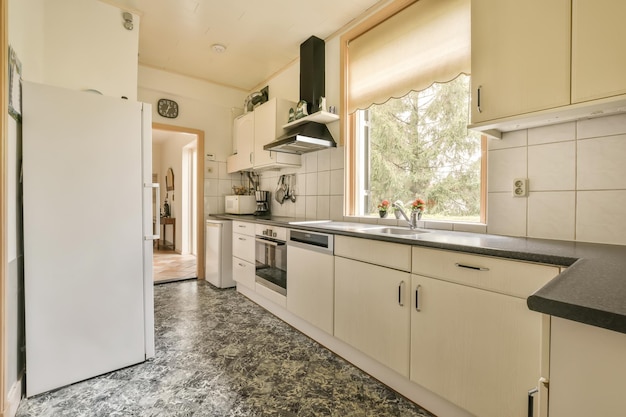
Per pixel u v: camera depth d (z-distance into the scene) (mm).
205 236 3990
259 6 2398
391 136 2580
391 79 2283
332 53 2830
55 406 1487
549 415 565
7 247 1355
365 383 1693
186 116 3811
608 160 1334
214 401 1525
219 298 3170
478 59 1464
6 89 1312
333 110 2732
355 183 2725
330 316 1980
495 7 1404
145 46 3037
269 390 1620
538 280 1062
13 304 1478
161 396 1565
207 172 3998
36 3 1914
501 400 1162
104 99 1771
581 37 1159
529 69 1300
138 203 1891
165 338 2234
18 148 1542
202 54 3199
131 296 1862
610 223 1327
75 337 1678
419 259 1445
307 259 2182
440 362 1360
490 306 1188
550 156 1497
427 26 2049
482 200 1852
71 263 1667
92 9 2262
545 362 577
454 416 1371
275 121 3061
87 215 1714
